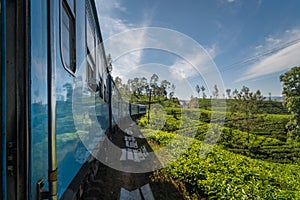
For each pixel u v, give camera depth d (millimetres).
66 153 2383
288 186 7688
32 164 1525
